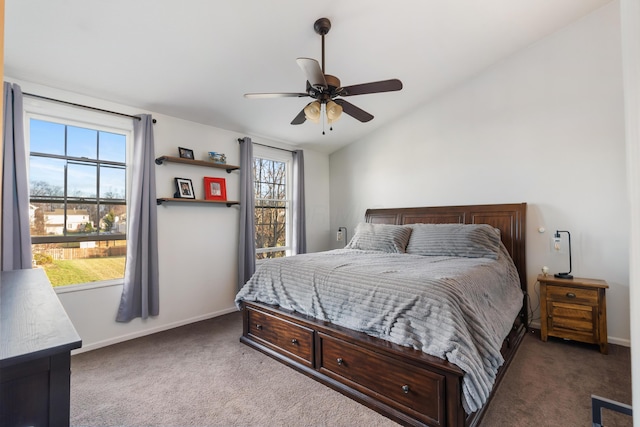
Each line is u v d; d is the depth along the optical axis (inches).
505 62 138.2
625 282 112.5
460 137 151.8
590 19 118.7
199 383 88.2
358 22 100.7
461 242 122.6
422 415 68.5
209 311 147.2
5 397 30.7
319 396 81.7
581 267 120.7
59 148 109.2
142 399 80.6
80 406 77.7
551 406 76.8
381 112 166.9
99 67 100.0
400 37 111.9
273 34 98.4
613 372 92.8
